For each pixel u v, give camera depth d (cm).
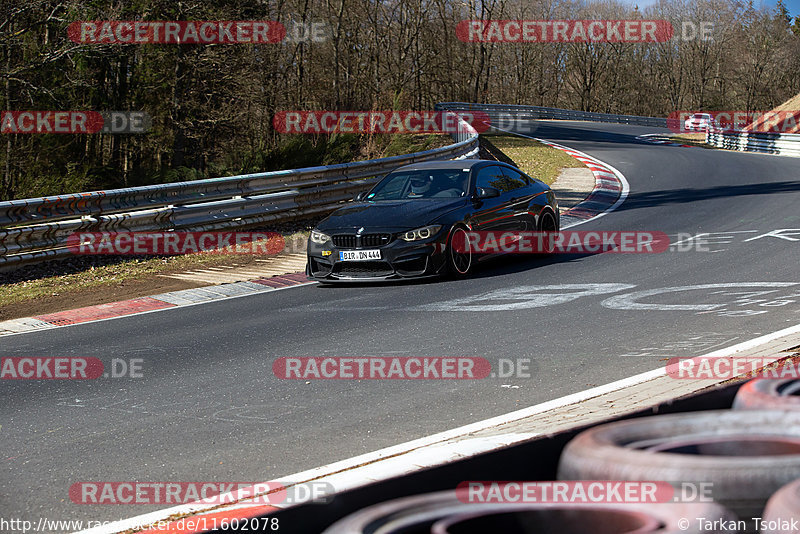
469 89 15838
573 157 6278
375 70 12750
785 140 7281
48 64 5456
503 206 2303
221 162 7344
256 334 1602
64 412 1139
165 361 1418
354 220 2106
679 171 5212
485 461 405
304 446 948
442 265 2062
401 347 1433
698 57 19725
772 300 1641
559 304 1730
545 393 1111
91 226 2578
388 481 374
